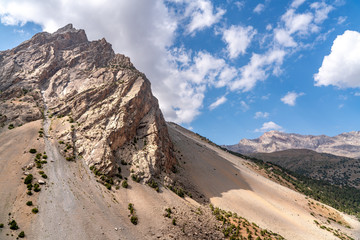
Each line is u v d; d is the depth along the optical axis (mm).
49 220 42906
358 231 104312
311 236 77062
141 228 49562
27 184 51375
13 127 81438
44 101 110125
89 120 85750
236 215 74750
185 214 61031
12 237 36562
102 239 42125
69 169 63375
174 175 87812
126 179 68000
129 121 91250
